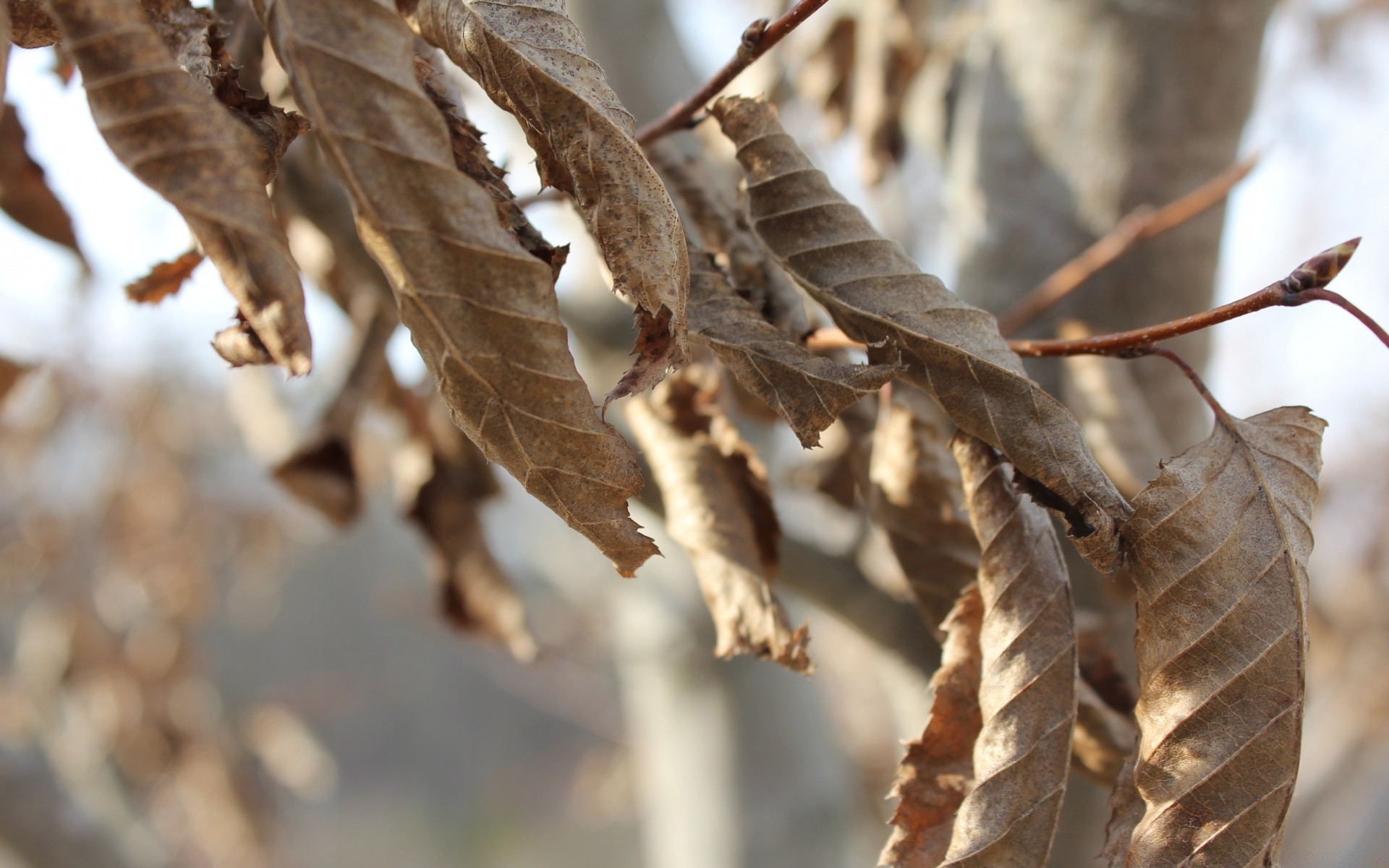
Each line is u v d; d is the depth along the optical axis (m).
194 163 0.36
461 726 5.65
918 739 0.40
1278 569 0.38
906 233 0.99
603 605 1.44
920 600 0.43
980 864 0.38
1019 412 0.38
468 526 0.55
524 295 0.36
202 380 1.63
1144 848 0.38
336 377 0.58
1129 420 0.49
